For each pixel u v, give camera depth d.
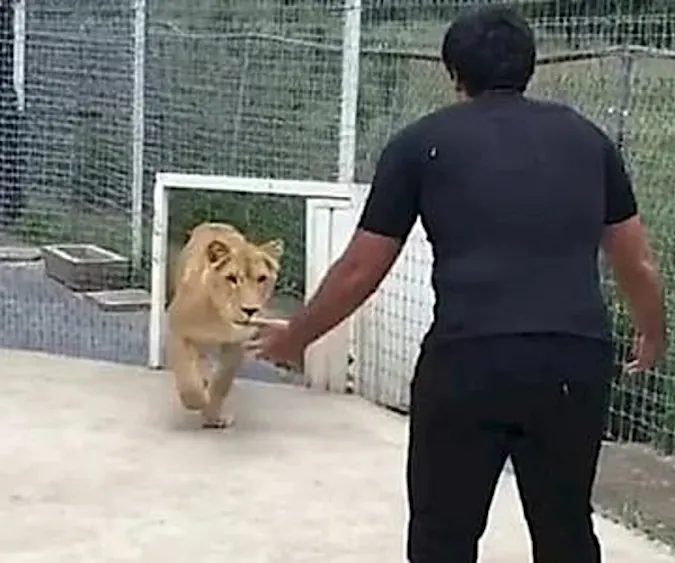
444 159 2.98
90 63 9.91
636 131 5.88
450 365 2.95
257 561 4.41
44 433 5.88
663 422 5.79
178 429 6.01
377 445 5.84
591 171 3.02
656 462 5.62
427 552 3.08
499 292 2.93
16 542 4.55
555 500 3.08
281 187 6.93
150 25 9.38
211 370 6.16
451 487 3.04
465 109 3.07
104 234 9.99
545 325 2.93
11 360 7.38
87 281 9.41
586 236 3.00
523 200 2.95
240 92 8.64
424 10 7.00
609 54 5.80
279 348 3.12
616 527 4.87
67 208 10.29
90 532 4.66
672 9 6.09
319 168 7.92
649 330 3.28
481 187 2.96
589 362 2.95
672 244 5.66
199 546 4.55
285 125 8.25
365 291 3.04
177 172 8.98
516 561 4.47
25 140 10.41
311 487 5.21
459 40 3.11
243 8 8.64
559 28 6.34
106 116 9.84
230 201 8.31
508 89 3.09
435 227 3.00
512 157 2.98
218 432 5.97
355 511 4.94
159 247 7.25
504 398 2.93
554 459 3.03
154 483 5.22
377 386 6.63
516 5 6.31
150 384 6.87
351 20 6.95
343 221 6.73
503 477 5.27
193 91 9.03
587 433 3.01
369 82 7.08
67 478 5.26
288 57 8.21
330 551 4.53
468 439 2.99
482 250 2.95
